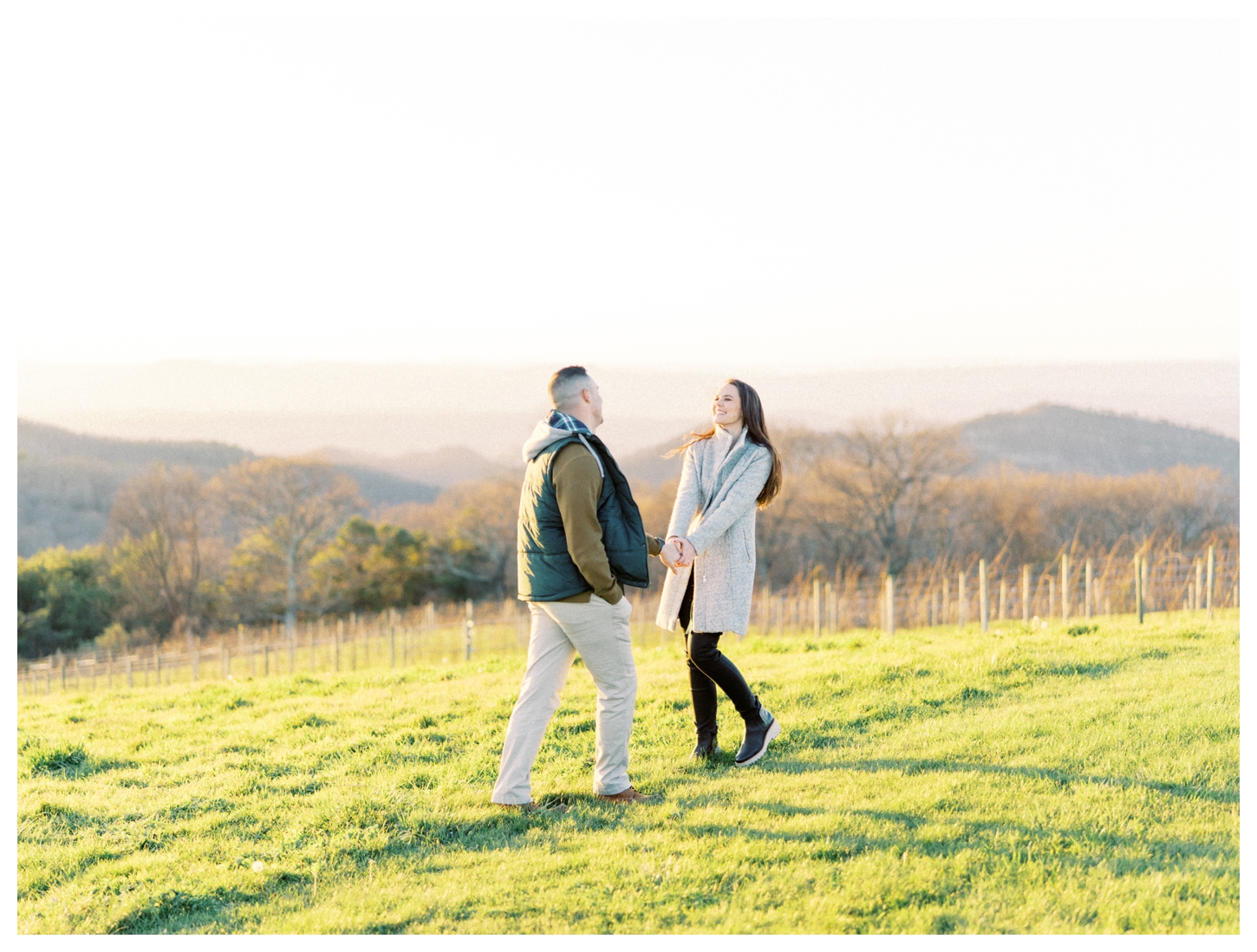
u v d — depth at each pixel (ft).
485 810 14.61
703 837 13.12
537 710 14.65
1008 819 13.26
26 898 12.69
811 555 160.86
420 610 162.50
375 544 177.17
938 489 154.81
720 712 19.79
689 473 16.40
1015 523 152.87
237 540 179.83
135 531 177.78
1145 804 13.69
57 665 142.51
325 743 19.63
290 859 13.37
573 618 14.02
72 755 19.15
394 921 11.37
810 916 10.95
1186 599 59.62
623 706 14.61
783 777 15.49
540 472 13.69
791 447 160.04
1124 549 138.82
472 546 180.96
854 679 21.86
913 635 34.60
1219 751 15.66
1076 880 11.48
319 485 177.47
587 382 14.02
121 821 15.38
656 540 15.53
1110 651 24.06
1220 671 21.47
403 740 19.49
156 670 112.88
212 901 12.37
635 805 14.55
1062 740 16.79
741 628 15.81
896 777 15.14
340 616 174.19
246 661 109.29
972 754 16.28
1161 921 10.57
